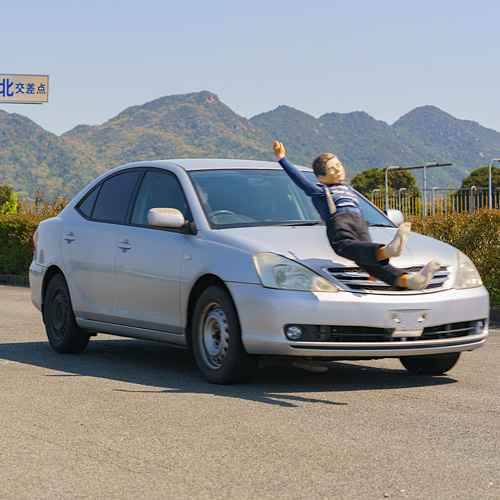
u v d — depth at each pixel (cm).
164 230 924
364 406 737
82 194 1115
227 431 643
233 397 777
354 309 779
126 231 981
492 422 673
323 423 669
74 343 1086
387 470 536
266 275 793
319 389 821
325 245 827
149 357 1068
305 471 535
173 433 638
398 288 799
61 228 1103
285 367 966
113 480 522
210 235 864
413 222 1670
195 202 904
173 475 530
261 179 959
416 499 478
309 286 782
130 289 955
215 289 834
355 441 611
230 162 991
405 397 780
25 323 1484
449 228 1591
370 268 741
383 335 791
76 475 534
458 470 536
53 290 1110
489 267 1534
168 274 895
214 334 855
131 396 786
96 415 704
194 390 815
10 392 812
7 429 660
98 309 1015
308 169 1010
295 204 931
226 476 526
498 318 1503
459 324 836
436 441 611
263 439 618
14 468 551
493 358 1044
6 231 2788
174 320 895
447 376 909
